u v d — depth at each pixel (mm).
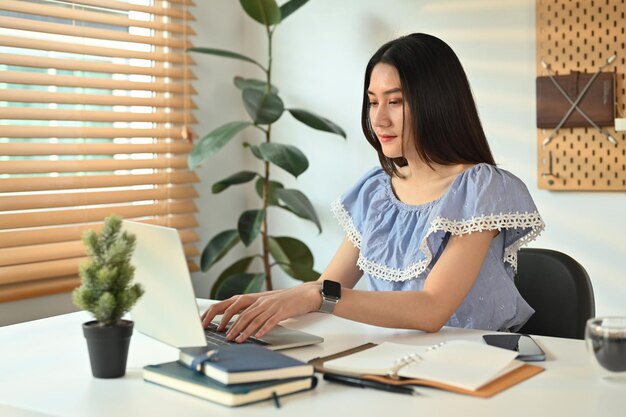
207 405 1179
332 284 1608
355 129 3572
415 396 1211
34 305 3002
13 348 1562
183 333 1397
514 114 3207
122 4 3254
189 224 3543
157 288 1422
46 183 2979
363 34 3529
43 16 3041
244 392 1172
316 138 3684
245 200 3887
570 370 1350
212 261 3389
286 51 3738
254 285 3398
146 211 3361
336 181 3639
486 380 1250
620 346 1251
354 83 3561
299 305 1569
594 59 3020
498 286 1869
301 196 3395
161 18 3473
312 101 3684
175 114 3480
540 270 1986
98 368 1326
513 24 3186
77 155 3131
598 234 3068
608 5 2982
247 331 1505
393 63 1879
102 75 3293
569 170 3088
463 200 1815
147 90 3322
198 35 3619
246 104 3207
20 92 2906
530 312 1917
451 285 1705
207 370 1242
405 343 1564
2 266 2844
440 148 1896
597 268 3076
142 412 1152
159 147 3400
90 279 1319
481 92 3271
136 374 1355
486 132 3268
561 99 3068
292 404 1178
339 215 2141
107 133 3188
